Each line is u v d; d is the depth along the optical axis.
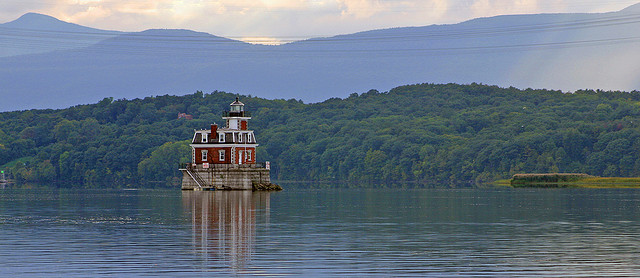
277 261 180.00
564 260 181.50
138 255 188.50
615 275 163.12
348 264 176.50
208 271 167.75
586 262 178.62
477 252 194.25
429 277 162.12
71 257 185.50
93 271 167.50
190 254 190.00
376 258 184.50
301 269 170.12
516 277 161.88
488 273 165.88
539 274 164.75
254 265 174.88
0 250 197.25
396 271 168.12
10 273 165.38
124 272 166.62
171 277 161.50
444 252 194.62
